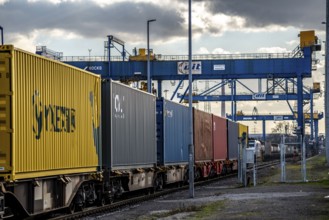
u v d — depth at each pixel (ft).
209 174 147.95
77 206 72.13
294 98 313.94
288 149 403.13
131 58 205.67
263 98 318.04
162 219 62.18
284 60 203.31
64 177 64.44
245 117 461.37
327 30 154.71
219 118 160.04
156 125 105.40
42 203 59.62
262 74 204.33
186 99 328.90
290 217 59.62
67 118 64.54
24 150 54.13
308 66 203.31
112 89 79.00
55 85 61.46
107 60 202.28
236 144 189.78
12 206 55.83
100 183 77.30
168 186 128.16
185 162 124.88
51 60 60.54
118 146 81.25
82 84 69.46
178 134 118.93
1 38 89.51
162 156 106.83
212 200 85.35
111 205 80.02
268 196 86.33
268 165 253.03
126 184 88.74
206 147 140.77
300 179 127.54
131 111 87.97
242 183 121.60
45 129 58.80
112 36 201.67
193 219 60.64
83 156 69.31
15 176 52.31
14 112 52.26
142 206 81.46
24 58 54.65
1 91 52.11
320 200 77.00
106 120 78.33
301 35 206.69
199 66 202.28
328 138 157.17
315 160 267.39
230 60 203.10
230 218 60.29
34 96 56.44
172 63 201.87
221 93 330.95
